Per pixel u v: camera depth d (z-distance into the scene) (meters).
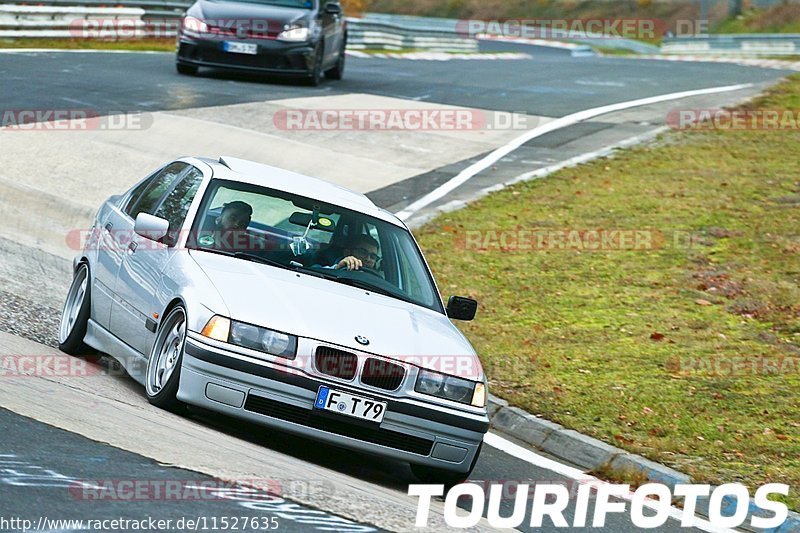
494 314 32.97
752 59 109.44
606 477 21.97
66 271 32.12
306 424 18.12
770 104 65.69
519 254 38.84
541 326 32.03
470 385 19.05
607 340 30.92
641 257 38.72
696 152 53.50
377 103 61.78
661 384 27.28
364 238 21.89
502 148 53.97
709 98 70.19
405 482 19.58
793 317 33.12
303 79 66.25
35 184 39.69
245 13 63.66
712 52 119.44
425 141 53.94
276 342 18.12
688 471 21.91
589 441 23.34
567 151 53.88
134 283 21.31
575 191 46.78
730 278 36.50
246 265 20.20
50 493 13.29
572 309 33.69
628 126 59.97
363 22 97.25
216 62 62.62
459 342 20.00
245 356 17.97
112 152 44.59
